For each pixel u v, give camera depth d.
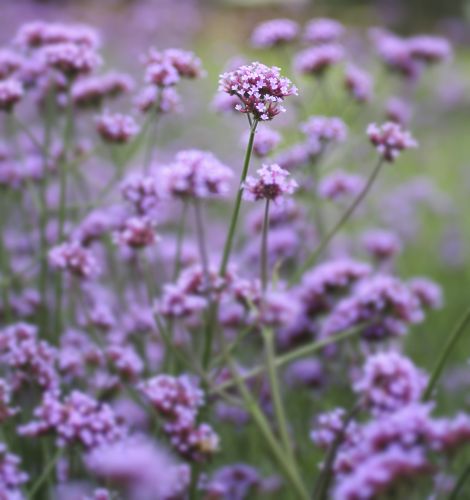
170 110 1.31
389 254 1.55
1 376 1.32
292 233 1.45
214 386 1.16
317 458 1.34
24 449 1.24
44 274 1.36
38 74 1.40
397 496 1.03
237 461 1.38
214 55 4.68
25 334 1.24
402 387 1.08
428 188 2.52
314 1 6.86
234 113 1.32
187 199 1.17
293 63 1.47
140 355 1.35
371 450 1.05
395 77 1.85
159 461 1.04
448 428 1.04
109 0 4.99
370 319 1.25
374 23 6.93
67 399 1.14
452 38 6.05
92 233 1.39
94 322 1.34
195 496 1.16
